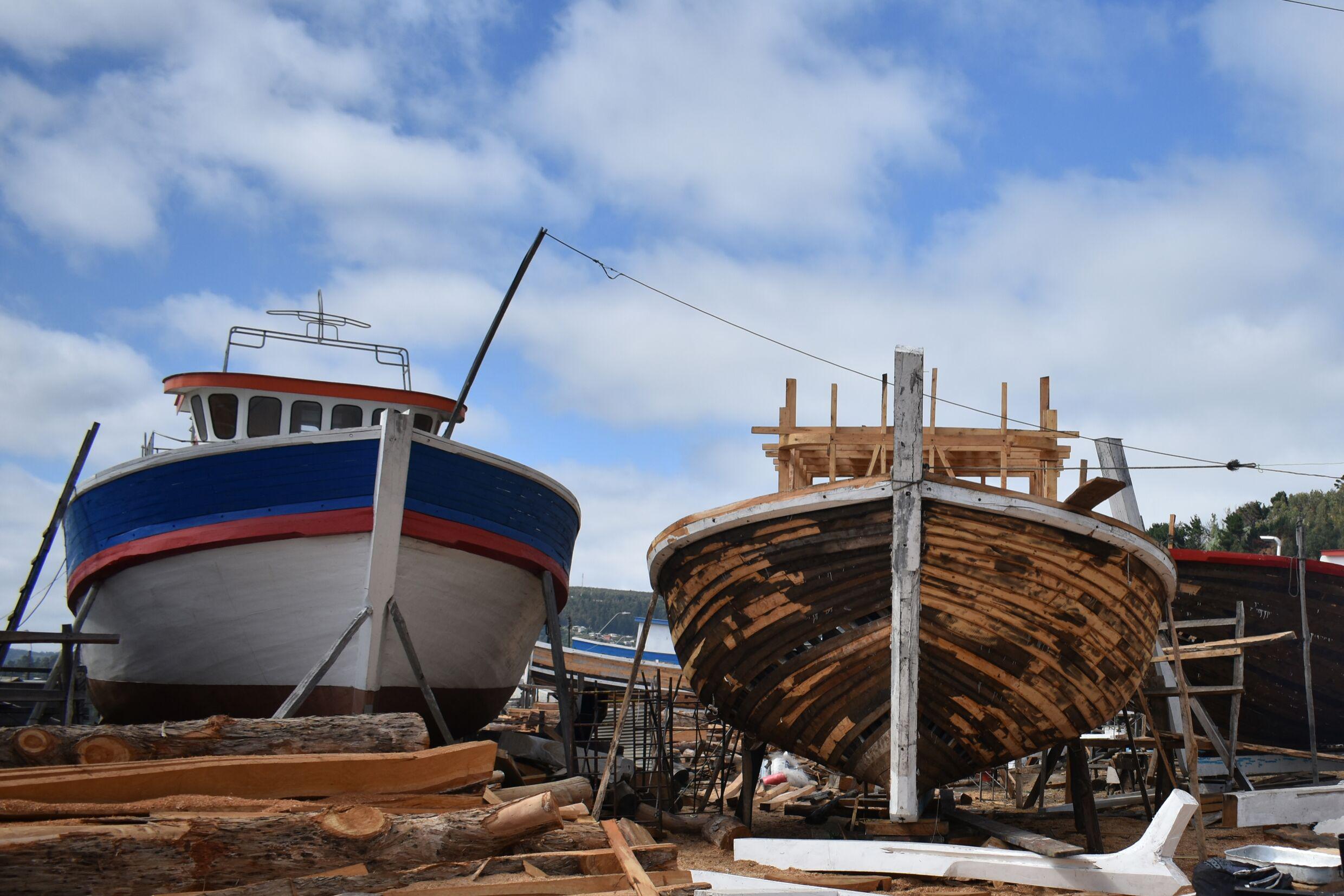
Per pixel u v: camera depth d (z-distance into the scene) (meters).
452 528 10.38
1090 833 9.58
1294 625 15.16
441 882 5.21
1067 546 8.16
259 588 10.10
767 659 8.98
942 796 10.19
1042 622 8.30
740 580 8.98
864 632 8.42
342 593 9.99
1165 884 7.14
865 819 10.76
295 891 4.99
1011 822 11.90
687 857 8.85
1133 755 12.85
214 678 10.59
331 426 13.00
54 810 5.17
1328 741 16.55
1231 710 12.19
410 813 6.29
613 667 24.55
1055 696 8.58
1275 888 6.88
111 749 6.30
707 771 16.28
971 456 10.62
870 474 9.36
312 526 9.84
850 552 8.38
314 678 9.52
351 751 6.94
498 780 7.62
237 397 12.80
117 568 10.80
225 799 5.67
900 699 8.09
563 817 6.59
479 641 11.30
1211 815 11.71
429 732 11.41
